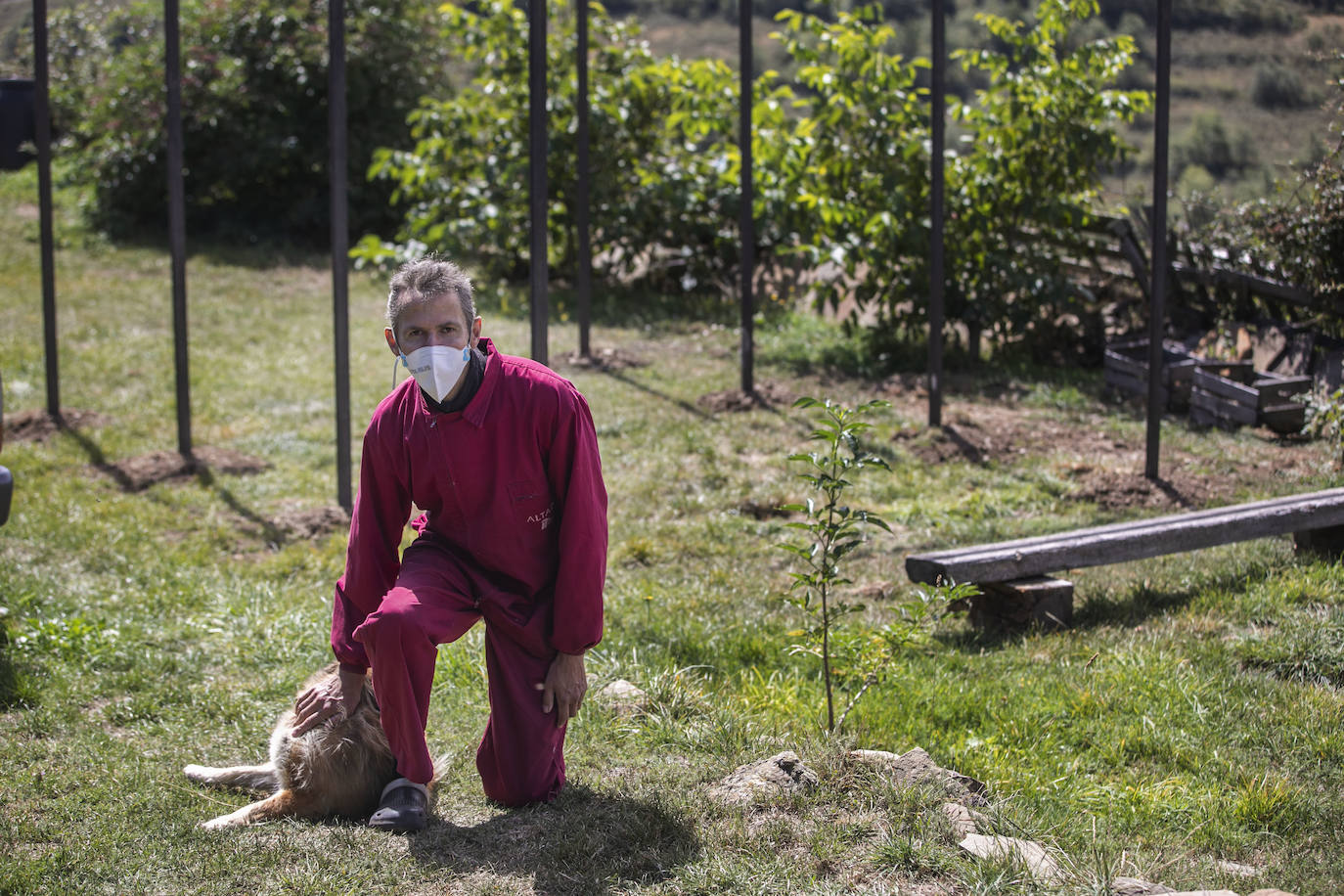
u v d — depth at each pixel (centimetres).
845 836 339
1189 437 934
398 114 1942
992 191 1150
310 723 361
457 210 1493
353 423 1008
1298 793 398
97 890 317
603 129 1448
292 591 646
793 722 450
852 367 1173
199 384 1119
